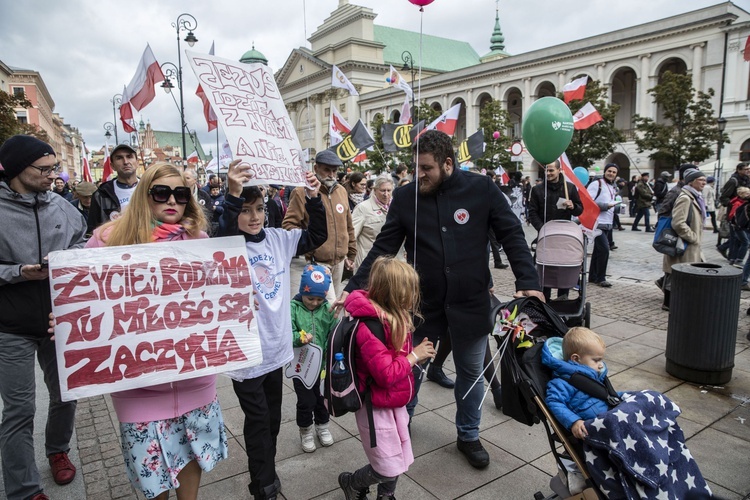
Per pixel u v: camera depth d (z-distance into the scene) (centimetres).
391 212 320
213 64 255
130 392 216
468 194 300
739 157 3000
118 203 410
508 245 300
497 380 382
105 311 211
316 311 318
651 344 521
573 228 502
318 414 334
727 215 948
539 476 299
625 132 3538
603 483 213
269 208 977
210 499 283
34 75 5400
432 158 290
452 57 6350
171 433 220
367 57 5478
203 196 925
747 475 295
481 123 2966
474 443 313
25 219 266
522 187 1755
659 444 212
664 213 645
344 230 498
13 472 257
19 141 260
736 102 2992
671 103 2370
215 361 226
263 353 262
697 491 214
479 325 301
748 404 384
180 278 222
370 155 2859
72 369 206
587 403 232
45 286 265
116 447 343
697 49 3133
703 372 418
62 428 303
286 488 291
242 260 234
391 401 243
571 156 2455
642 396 223
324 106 5647
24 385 261
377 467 243
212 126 610
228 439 349
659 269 955
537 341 270
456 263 297
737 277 408
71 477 303
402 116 1609
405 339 246
